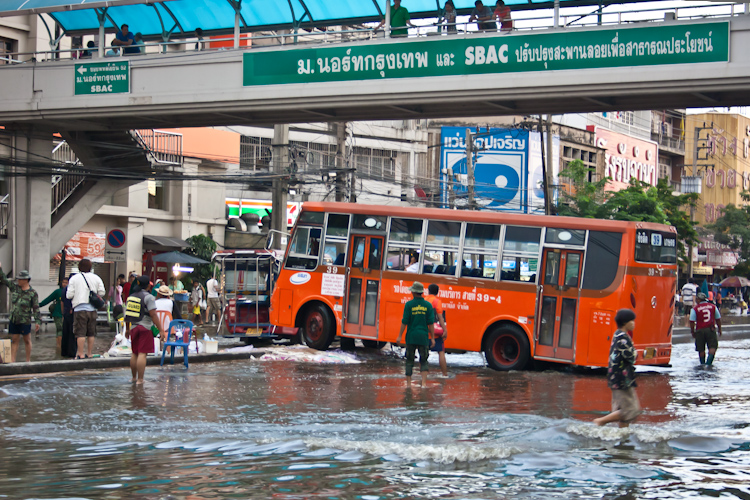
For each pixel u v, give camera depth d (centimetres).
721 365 1855
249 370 1565
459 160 4559
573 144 5050
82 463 760
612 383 932
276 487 675
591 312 1594
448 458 779
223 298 2262
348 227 1855
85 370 1505
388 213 1811
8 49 2898
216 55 2216
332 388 1311
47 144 2534
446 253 1739
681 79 1747
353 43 2061
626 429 909
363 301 1817
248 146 3997
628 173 5703
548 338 1631
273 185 2642
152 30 2619
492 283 1686
